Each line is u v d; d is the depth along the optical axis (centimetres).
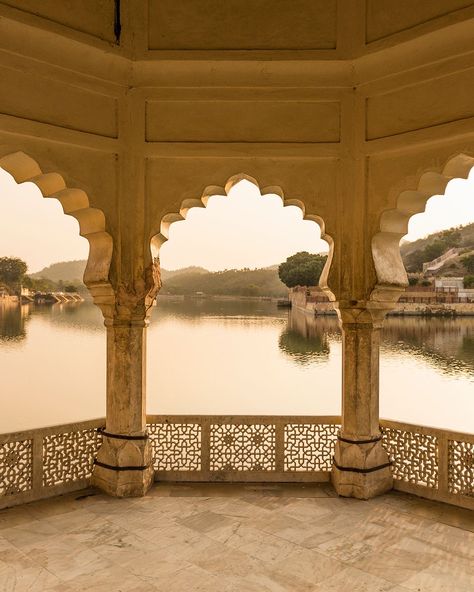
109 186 516
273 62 506
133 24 509
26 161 486
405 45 476
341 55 502
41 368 2345
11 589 349
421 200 527
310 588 353
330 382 2053
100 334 3666
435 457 507
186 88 521
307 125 522
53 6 468
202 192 526
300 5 510
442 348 2583
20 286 6731
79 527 444
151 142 520
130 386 523
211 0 511
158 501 500
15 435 489
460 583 360
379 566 382
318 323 4212
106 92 511
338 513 474
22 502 491
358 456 514
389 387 1806
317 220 544
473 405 1560
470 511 479
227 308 7388
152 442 558
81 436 531
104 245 525
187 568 378
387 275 519
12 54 458
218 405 1641
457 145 467
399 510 481
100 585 355
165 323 4844
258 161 527
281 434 554
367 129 516
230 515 469
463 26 447
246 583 359
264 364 2500
